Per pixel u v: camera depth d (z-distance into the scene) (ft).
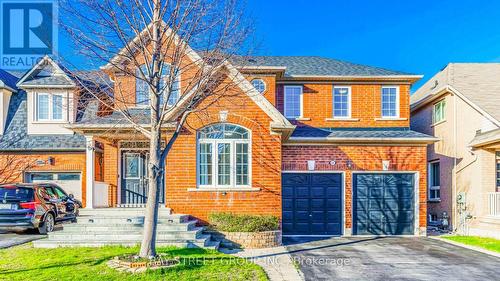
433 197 67.92
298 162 55.52
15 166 59.82
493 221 51.39
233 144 47.47
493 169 53.62
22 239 44.01
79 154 60.64
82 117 62.08
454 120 60.29
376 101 61.26
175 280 27.55
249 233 43.37
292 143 55.52
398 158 55.93
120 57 35.19
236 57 38.99
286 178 55.62
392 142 55.83
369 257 38.78
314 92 61.16
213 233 43.75
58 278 27.40
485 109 52.90
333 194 55.72
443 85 62.44
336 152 55.83
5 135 61.93
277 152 47.29
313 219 55.21
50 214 49.60
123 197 52.37
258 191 46.73
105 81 37.55
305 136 55.52
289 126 46.42
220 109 46.96
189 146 46.62
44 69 62.85
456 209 59.36
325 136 55.72
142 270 29.37
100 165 54.03
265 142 47.26
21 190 47.57
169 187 46.21
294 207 55.26
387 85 61.57
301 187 55.62
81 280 26.99
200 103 44.42
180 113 41.11
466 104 57.47
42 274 28.37
